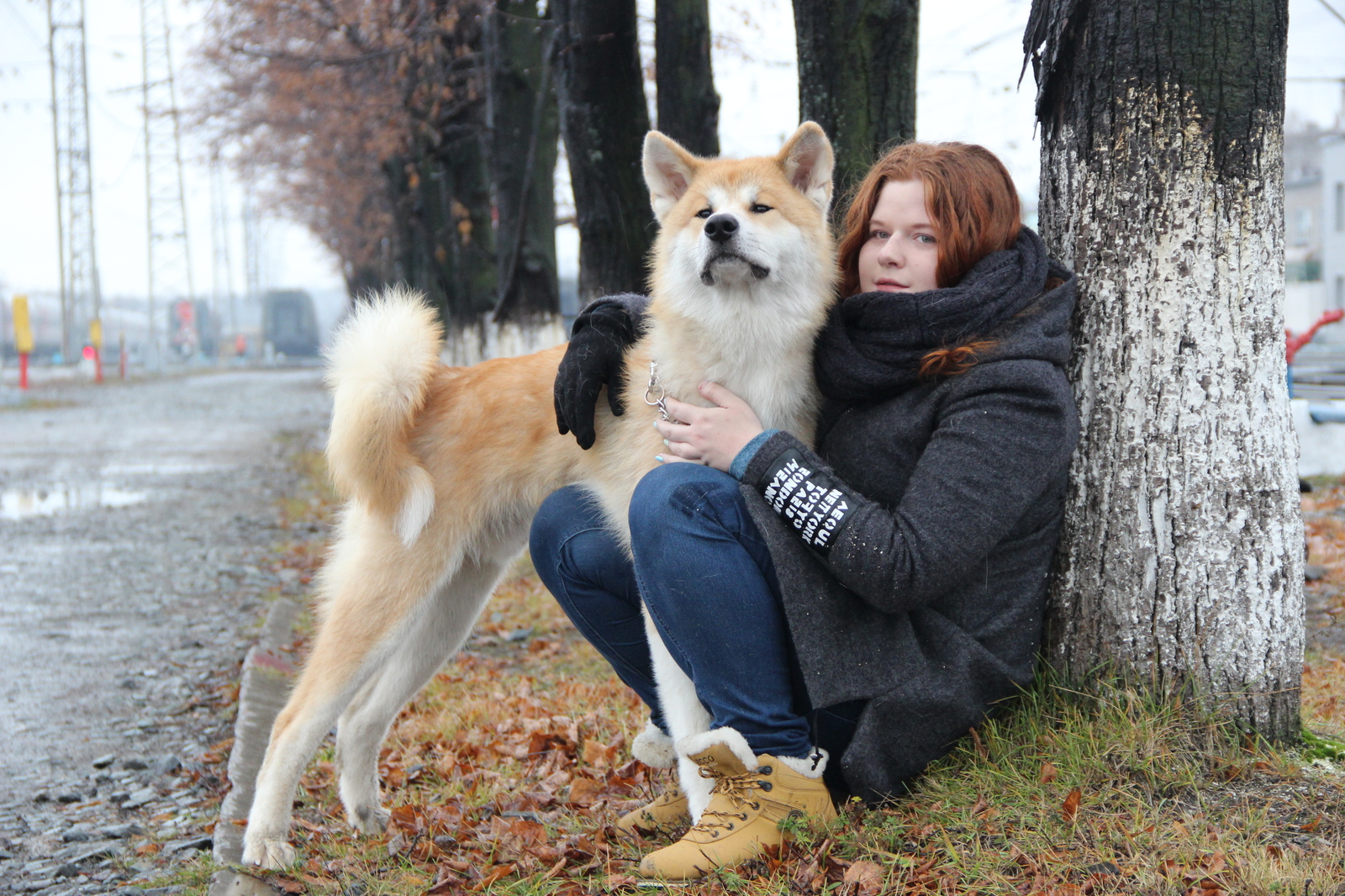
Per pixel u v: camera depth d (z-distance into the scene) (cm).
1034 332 216
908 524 206
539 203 893
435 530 295
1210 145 234
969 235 230
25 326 2870
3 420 2106
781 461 218
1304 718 268
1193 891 188
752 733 220
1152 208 238
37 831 318
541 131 888
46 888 277
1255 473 235
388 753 363
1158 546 238
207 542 852
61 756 386
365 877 253
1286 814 209
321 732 281
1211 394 235
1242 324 236
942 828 216
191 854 296
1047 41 257
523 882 231
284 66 1248
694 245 264
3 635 567
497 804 291
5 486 1184
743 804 217
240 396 2966
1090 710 242
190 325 5412
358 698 303
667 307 273
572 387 270
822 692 212
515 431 300
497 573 320
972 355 214
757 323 257
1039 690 246
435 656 311
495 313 884
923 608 226
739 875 209
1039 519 238
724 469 230
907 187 240
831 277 272
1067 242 255
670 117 536
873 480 228
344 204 2483
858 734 218
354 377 289
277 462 1409
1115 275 243
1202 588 236
